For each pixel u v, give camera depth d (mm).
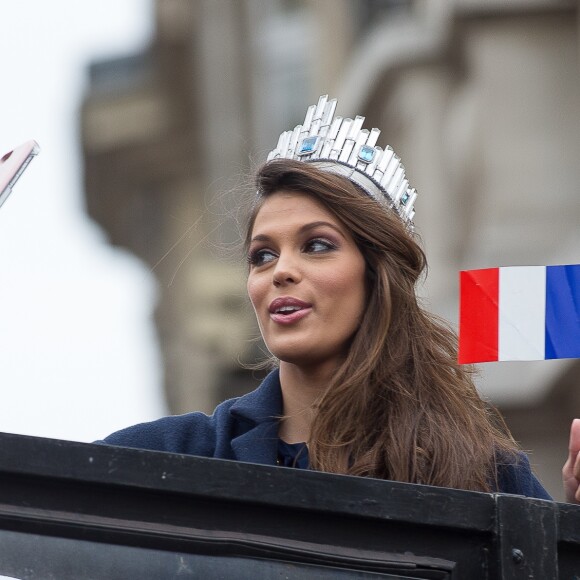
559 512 7703
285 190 9492
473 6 28031
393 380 9445
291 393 9500
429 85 30156
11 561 7031
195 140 48594
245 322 41188
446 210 29000
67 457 7113
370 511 7469
